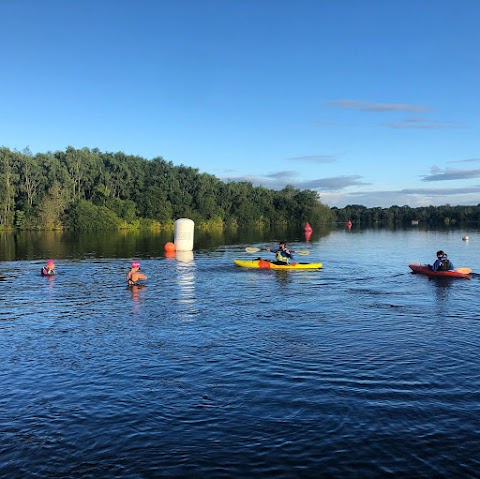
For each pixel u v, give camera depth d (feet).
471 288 57.57
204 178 361.51
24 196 280.10
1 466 18.43
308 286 59.52
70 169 301.84
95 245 137.80
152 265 83.61
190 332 36.88
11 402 24.00
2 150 276.62
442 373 27.35
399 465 18.25
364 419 21.81
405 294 53.52
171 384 26.11
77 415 22.57
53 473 17.98
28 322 40.65
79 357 30.86
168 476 17.76
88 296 53.01
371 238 187.93
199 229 303.89
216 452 19.30
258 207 375.25
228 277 67.97
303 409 22.89
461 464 18.26
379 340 34.27
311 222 387.96
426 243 152.76
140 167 347.56
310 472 17.93
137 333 36.70
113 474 17.90
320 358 30.22
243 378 26.86
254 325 39.04
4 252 112.47
